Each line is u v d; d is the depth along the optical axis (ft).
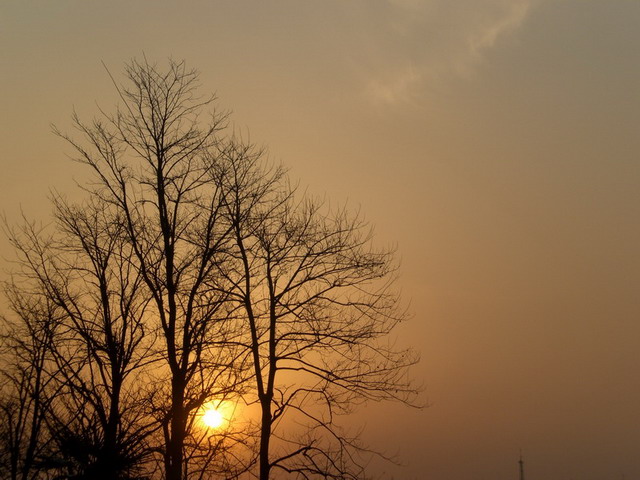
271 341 75.25
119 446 63.67
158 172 72.49
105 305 67.05
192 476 69.51
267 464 72.59
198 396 69.26
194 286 70.38
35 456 63.00
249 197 75.56
